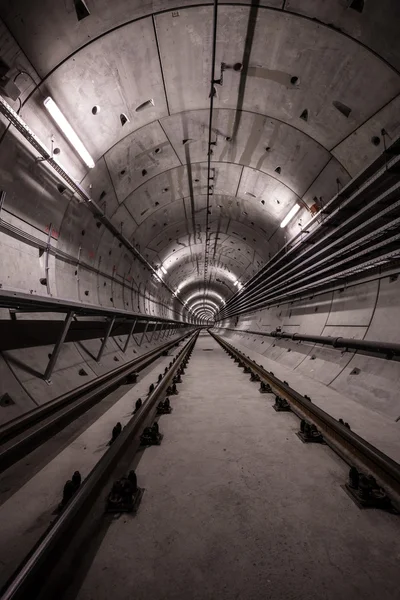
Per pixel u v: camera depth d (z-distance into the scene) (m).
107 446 2.74
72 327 5.75
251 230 11.77
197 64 4.98
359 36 3.98
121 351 7.75
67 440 2.89
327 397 4.40
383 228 4.47
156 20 4.22
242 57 4.82
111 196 7.37
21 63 3.69
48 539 1.30
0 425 2.58
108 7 3.85
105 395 4.54
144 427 3.15
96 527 1.66
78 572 1.35
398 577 1.32
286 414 3.70
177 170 8.06
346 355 5.50
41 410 3.05
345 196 5.58
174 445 2.79
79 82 4.45
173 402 4.29
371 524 1.68
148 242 12.09
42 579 1.19
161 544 1.53
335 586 1.27
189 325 38.88
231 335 23.34
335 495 1.96
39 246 5.40
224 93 5.57
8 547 1.50
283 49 4.59
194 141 6.99
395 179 4.49
